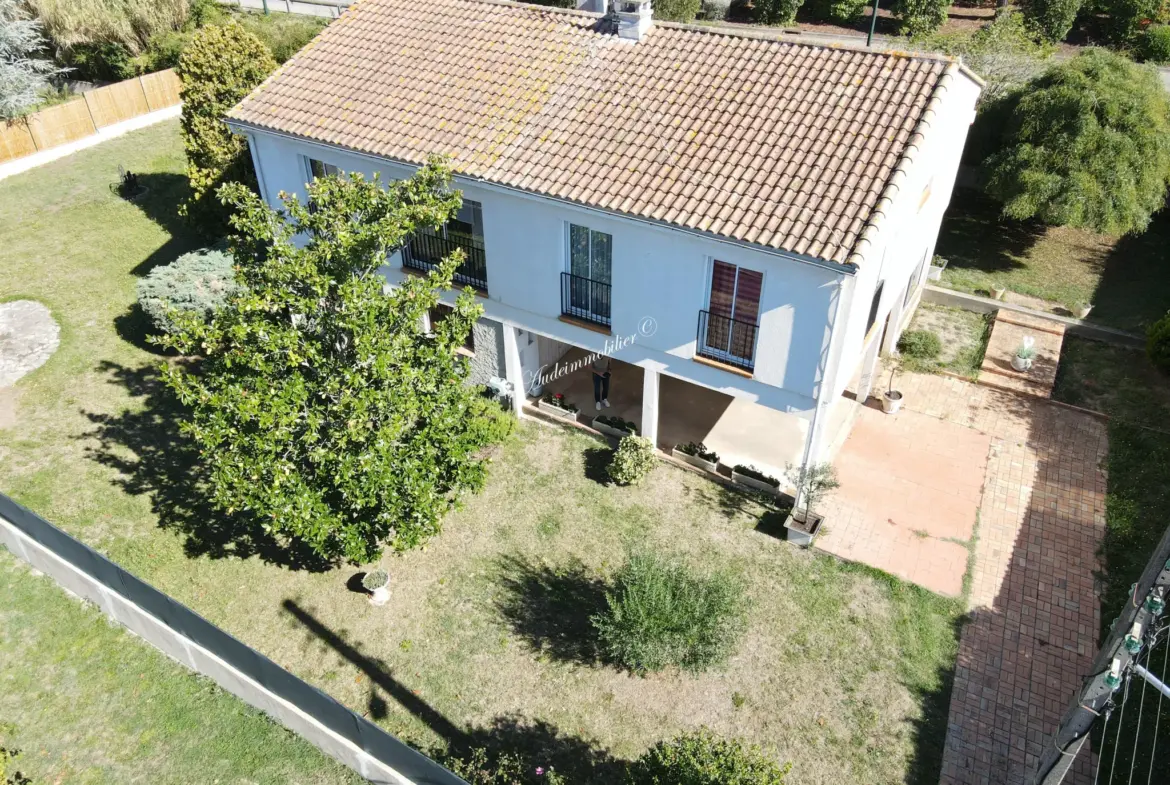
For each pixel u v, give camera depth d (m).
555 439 18.06
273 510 12.38
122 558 15.24
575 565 15.09
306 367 13.15
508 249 16.36
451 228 17.05
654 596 12.98
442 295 18.14
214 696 12.88
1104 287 22.81
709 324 14.98
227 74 22.16
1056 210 21.25
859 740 12.27
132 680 13.12
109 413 18.72
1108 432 17.89
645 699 12.91
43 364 20.11
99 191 27.88
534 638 13.85
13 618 14.09
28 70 31.83
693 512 16.17
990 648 13.53
